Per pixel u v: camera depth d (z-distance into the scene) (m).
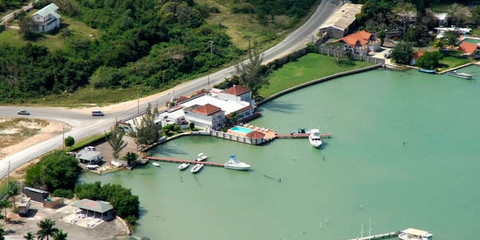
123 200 181.88
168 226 179.75
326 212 186.88
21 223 175.50
